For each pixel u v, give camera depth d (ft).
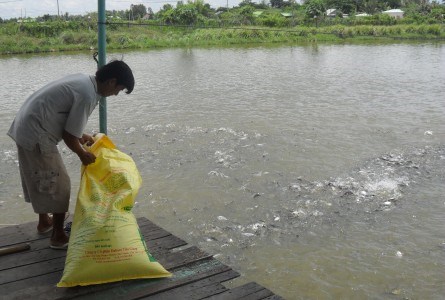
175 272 12.53
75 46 135.54
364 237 22.30
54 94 12.05
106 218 11.84
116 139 38.58
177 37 161.27
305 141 37.47
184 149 35.63
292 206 25.61
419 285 18.58
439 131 40.40
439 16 215.10
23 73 82.53
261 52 123.54
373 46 140.56
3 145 36.73
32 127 12.16
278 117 45.91
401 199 26.32
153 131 40.96
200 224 23.77
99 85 12.46
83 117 12.23
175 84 68.03
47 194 12.78
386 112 47.91
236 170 30.96
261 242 21.99
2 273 12.21
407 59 101.04
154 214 24.93
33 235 14.43
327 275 19.31
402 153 34.32
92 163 12.88
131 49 138.00
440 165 31.65
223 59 105.29
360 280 18.95
